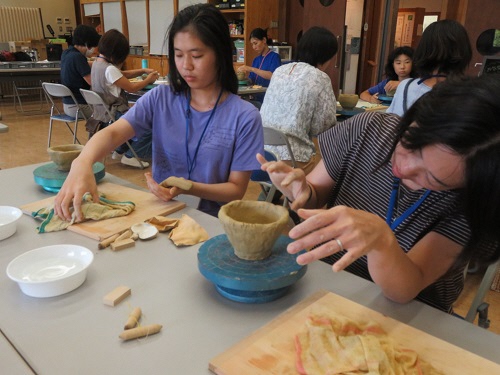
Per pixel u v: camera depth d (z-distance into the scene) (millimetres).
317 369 544
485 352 630
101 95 3693
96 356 594
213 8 1280
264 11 5820
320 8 5277
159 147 1474
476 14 4074
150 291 757
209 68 1283
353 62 5719
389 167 1008
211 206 1420
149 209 1086
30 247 903
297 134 2404
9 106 6977
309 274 838
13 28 7988
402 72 3441
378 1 5484
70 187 1045
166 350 610
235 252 781
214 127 1388
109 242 919
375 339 586
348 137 1106
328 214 639
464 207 635
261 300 730
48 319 673
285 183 954
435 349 603
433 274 794
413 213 928
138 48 7293
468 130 556
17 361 582
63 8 8742
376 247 662
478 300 1104
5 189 1240
